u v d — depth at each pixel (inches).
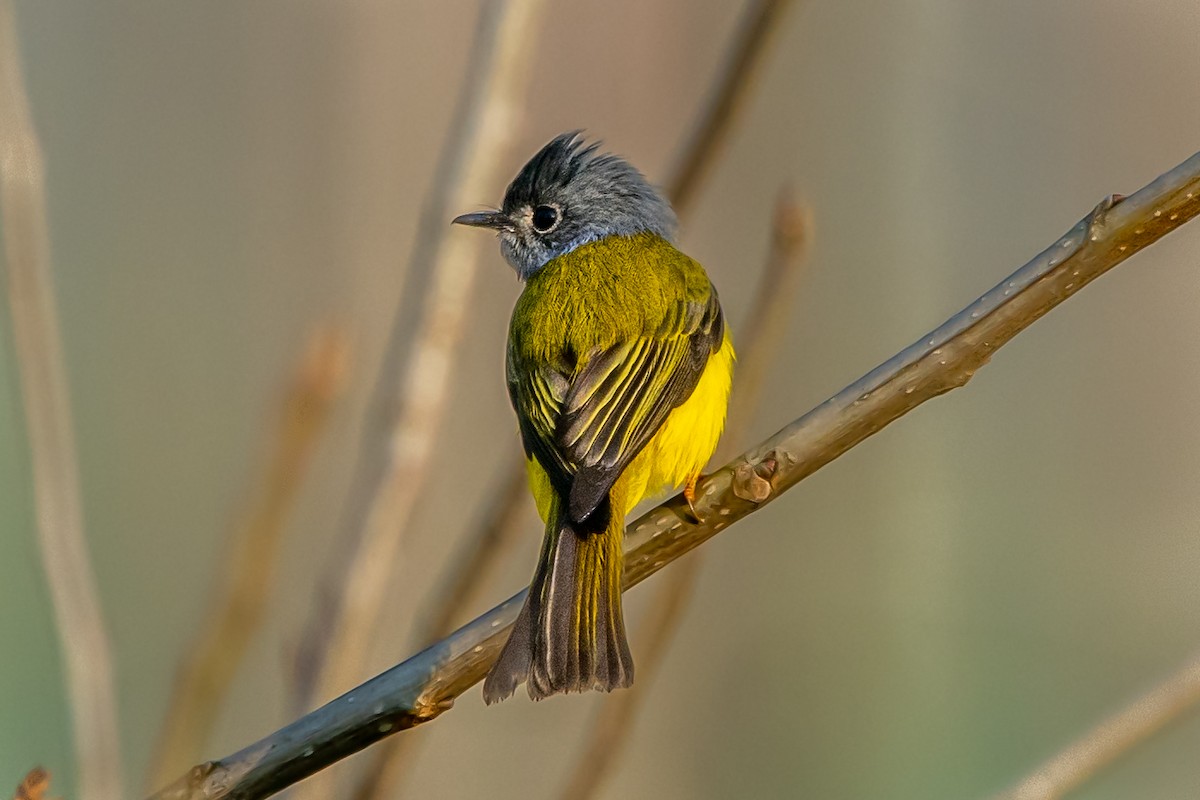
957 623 484.7
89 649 252.7
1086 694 469.1
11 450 336.2
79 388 516.7
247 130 540.4
